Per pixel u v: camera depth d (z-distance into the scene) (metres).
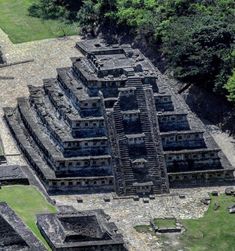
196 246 196.00
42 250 179.62
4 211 191.50
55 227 190.25
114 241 188.12
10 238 179.75
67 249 185.00
